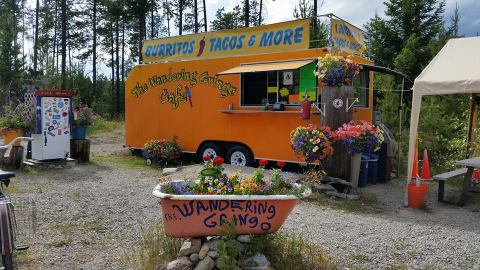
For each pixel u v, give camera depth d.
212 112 9.77
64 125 9.93
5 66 22.92
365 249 4.63
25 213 5.16
